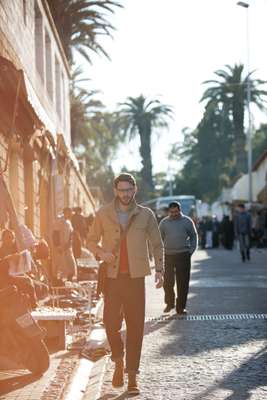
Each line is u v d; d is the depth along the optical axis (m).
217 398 7.99
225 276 24.11
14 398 7.82
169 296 15.05
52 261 20.42
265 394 8.11
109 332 8.58
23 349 8.80
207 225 48.94
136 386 8.31
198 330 12.66
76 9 36.88
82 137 58.09
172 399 8.01
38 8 24.25
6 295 8.72
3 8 16.12
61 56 32.09
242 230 32.09
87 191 46.81
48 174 24.08
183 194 104.94
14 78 12.58
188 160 110.69
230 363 9.80
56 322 10.84
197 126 93.81
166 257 14.95
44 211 24.11
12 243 9.73
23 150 18.53
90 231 8.70
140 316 8.49
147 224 8.60
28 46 21.19
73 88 54.19
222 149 92.81
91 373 9.52
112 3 37.25
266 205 53.19
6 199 10.92
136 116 87.19
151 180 90.62
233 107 75.44
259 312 14.84
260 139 106.19
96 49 40.59
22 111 16.03
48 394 7.99
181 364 9.82
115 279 8.52
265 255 37.69
